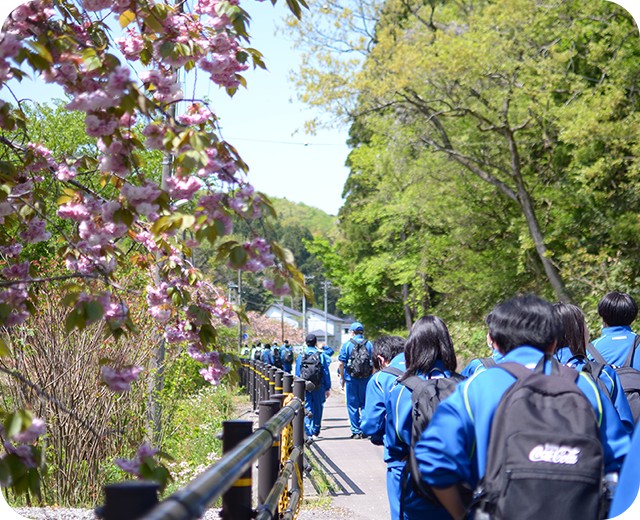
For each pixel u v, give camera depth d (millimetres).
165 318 5000
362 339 14078
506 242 23531
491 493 2512
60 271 6816
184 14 4520
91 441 7594
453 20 21672
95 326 7559
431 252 25938
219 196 3918
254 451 3111
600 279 17594
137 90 3791
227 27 4371
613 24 17188
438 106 22016
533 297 3051
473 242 24875
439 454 2738
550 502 2422
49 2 4152
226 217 3906
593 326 17109
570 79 19047
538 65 18047
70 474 7492
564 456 2457
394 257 30828
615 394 4125
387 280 43031
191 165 3822
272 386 12930
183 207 4270
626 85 17359
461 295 24781
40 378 7328
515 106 20812
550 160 21906
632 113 16422
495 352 3500
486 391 2729
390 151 23234
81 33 4484
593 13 18266
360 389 13961
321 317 119625
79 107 3828
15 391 7297
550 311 2998
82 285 4281
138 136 4480
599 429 2697
